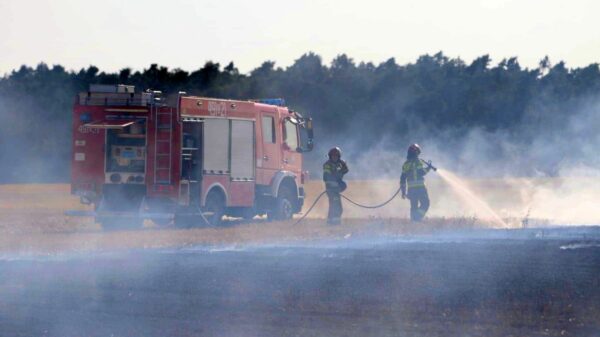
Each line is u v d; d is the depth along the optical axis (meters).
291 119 82.56
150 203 71.94
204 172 72.88
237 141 75.94
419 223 66.25
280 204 80.56
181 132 71.81
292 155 82.56
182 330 31.22
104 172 73.12
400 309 33.97
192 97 72.44
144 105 72.31
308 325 31.72
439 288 37.94
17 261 47.47
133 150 73.06
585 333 30.20
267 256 48.56
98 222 72.62
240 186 76.19
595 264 44.41
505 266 43.84
